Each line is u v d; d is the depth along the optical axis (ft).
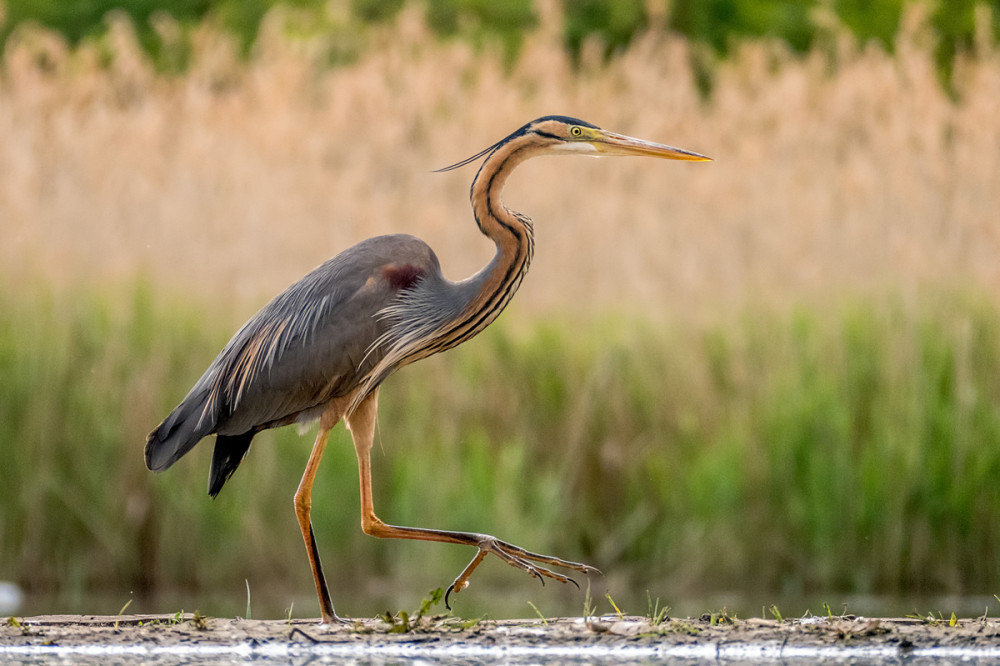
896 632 21.86
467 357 44.19
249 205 48.83
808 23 80.33
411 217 49.62
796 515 39.37
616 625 22.65
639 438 42.55
